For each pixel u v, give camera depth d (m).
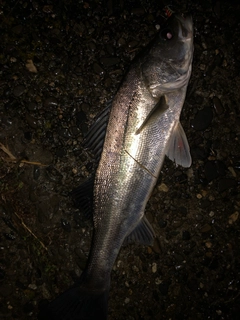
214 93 0.59
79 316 0.53
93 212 0.51
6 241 0.59
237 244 0.60
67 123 0.58
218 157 0.59
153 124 0.49
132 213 0.50
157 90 0.49
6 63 0.58
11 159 0.59
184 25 0.50
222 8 0.59
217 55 0.59
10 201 0.59
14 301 0.60
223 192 0.59
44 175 0.59
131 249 0.59
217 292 0.60
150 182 0.50
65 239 0.59
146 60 0.50
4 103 0.58
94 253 0.51
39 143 0.58
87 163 0.58
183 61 0.50
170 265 0.60
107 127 0.49
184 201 0.59
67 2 0.59
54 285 0.59
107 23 0.59
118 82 0.58
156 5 0.59
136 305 0.60
